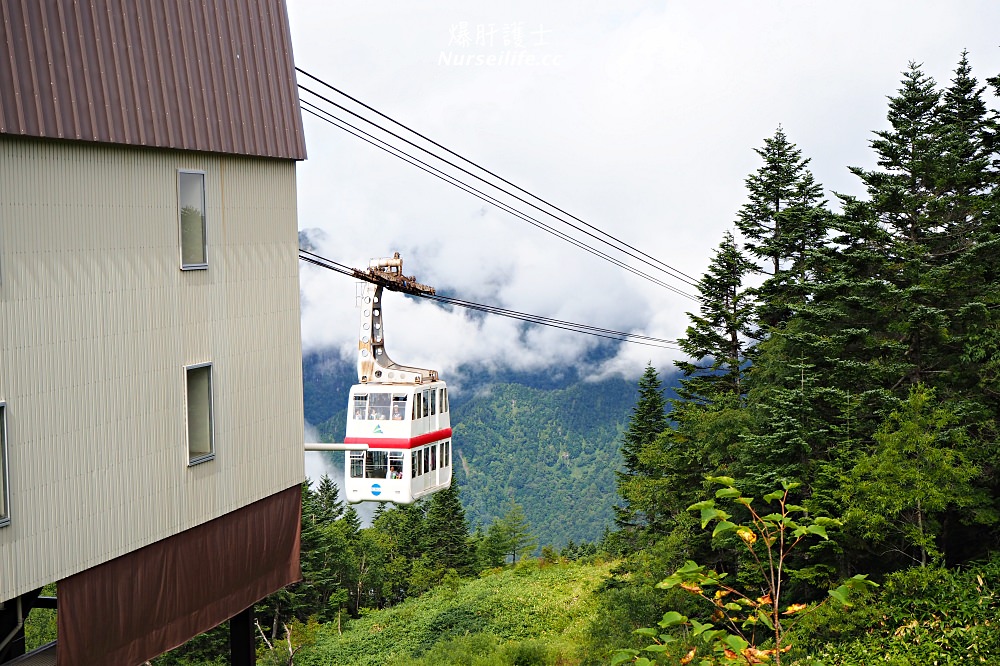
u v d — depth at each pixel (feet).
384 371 103.76
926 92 114.73
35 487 45.57
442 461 108.88
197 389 56.54
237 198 59.82
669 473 117.80
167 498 53.88
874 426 93.61
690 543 106.42
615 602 117.60
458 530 330.75
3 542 43.80
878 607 77.41
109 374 49.85
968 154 111.55
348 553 280.92
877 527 79.30
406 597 293.84
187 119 54.54
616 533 154.61
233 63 59.47
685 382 143.33
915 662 68.23
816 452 94.94
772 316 135.44
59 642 47.14
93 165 48.75
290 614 220.84
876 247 103.71
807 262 114.93
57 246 46.70
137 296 51.67
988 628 69.41
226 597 59.26
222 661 173.17
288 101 64.39
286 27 65.77
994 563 79.92
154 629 53.21
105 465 49.57
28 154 45.09
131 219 51.26
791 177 139.95
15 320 44.50
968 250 94.32
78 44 48.14
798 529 27.30
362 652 181.16
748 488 95.35
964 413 85.25
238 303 59.93
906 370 94.27
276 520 64.08
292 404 65.31
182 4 55.93
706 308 143.23
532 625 168.35
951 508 87.30
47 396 46.21
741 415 107.14
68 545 47.37
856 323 102.32
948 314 95.66
